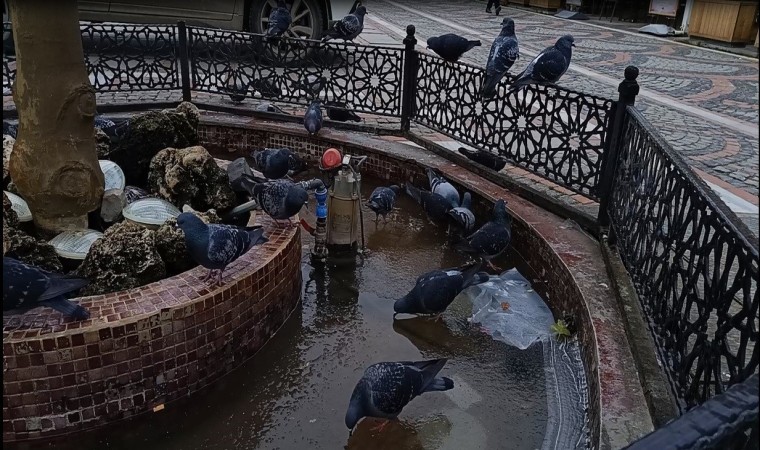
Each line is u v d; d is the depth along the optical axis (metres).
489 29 19.69
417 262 5.50
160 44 9.97
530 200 5.94
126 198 4.84
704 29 17.66
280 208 4.41
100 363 3.23
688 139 8.32
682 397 2.96
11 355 3.04
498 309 4.70
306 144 7.94
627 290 4.11
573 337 4.29
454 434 3.48
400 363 3.42
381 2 28.86
